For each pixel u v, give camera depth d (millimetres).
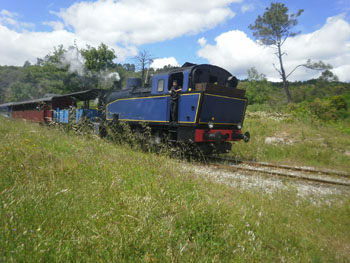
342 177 6738
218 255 2406
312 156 9156
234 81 8969
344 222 3688
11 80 83688
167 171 4598
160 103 8422
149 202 3064
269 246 2795
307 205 4254
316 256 2680
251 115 17641
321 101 18359
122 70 32344
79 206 2785
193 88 7820
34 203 2600
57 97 13977
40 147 5371
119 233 2332
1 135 6215
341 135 12555
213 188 4441
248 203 3887
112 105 10961
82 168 4258
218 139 7461
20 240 1959
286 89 28281
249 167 7277
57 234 2188
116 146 6887
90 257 1986
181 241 2467
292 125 14453
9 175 3379
